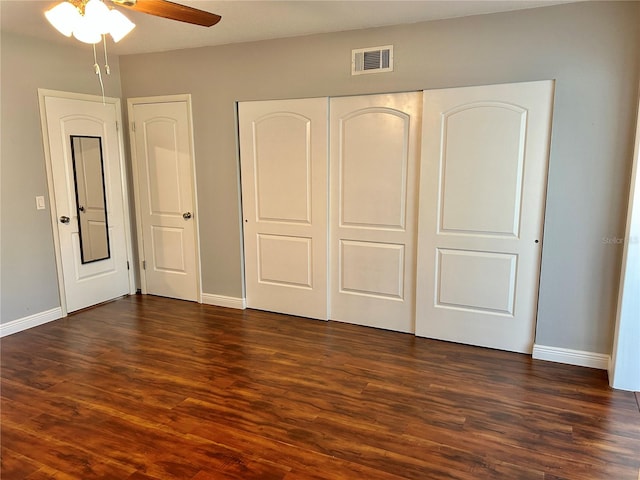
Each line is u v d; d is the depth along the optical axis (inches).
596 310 121.2
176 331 151.6
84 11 92.4
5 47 139.4
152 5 84.7
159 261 186.2
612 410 103.0
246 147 161.8
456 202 133.6
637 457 86.9
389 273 148.8
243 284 173.2
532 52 118.3
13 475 82.6
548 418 100.0
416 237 142.5
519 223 127.0
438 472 83.1
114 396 110.1
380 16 125.0
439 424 98.0
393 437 93.6
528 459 86.5
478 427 96.8
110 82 173.5
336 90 144.0
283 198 159.8
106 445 91.3
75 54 159.9
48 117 153.0
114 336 147.2
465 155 130.0
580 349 124.6
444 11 120.3
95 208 172.7
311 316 163.5
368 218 148.5
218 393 111.5
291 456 87.7
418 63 131.8
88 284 172.9
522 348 132.9
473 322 138.0
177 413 102.7
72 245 165.3
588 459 86.4
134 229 189.0
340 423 98.6
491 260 132.2
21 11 119.8
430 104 131.9
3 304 145.3
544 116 119.5
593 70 112.8
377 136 142.4
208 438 93.4
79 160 164.9
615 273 117.6
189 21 93.8
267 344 140.9
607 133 113.4
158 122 173.8
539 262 126.6
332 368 124.6
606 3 109.6
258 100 156.3
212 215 172.2
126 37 146.9
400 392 111.6
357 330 152.3
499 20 120.7
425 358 130.5
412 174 139.8
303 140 152.3
